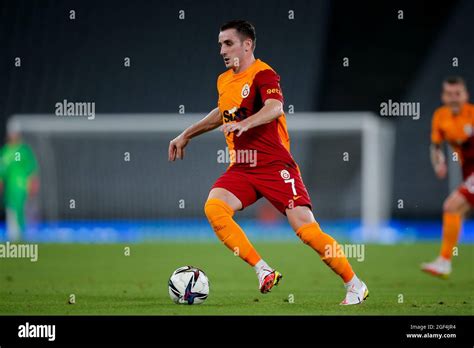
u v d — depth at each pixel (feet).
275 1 341.21
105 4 332.60
